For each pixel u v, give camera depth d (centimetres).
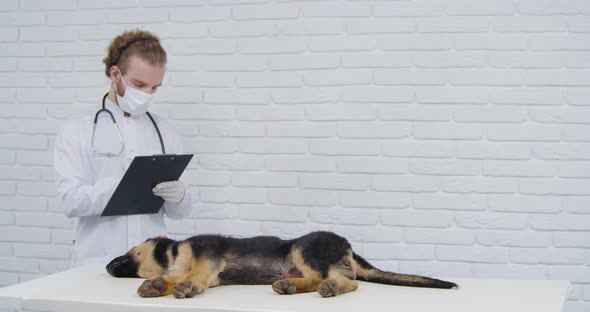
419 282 185
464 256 313
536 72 308
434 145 314
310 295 173
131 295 170
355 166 320
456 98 313
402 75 316
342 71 320
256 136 328
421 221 315
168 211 264
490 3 310
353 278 185
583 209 306
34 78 345
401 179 317
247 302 163
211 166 331
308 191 323
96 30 340
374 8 317
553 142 308
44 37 344
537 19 308
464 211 313
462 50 312
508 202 310
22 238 343
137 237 254
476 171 312
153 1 335
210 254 181
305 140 324
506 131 310
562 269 307
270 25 326
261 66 327
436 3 313
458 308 160
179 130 333
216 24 330
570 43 307
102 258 253
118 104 264
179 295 165
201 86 331
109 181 243
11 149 346
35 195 343
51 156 342
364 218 319
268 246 188
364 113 319
